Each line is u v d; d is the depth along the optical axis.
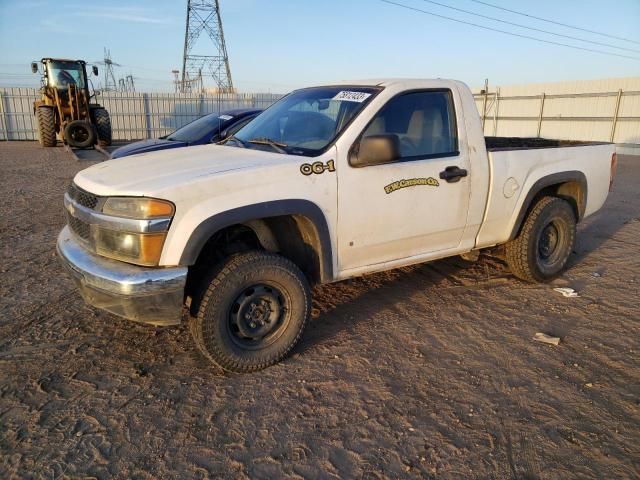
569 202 5.32
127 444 2.70
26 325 4.04
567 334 3.97
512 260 4.88
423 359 3.59
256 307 3.37
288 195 3.26
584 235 6.97
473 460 2.59
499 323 4.17
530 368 3.47
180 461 2.58
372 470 2.52
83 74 20.38
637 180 12.38
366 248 3.71
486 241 4.51
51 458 2.59
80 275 3.10
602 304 4.54
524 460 2.59
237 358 3.30
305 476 2.48
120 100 27.34
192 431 2.81
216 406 3.04
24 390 3.17
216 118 8.97
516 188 4.50
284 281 3.38
